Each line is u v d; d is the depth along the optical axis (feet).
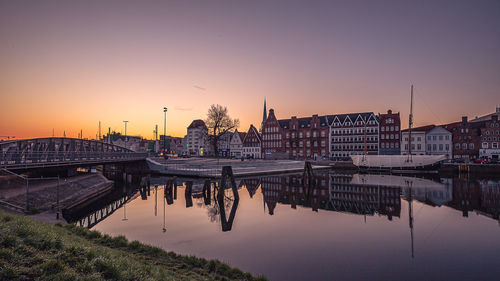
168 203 93.25
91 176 130.21
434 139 276.82
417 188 133.39
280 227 62.95
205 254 44.55
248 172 188.85
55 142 106.93
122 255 34.32
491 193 117.39
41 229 31.12
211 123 275.80
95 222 64.69
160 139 538.47
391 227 64.23
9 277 19.95
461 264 42.86
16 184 65.62
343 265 41.52
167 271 30.81
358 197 107.45
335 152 313.94
